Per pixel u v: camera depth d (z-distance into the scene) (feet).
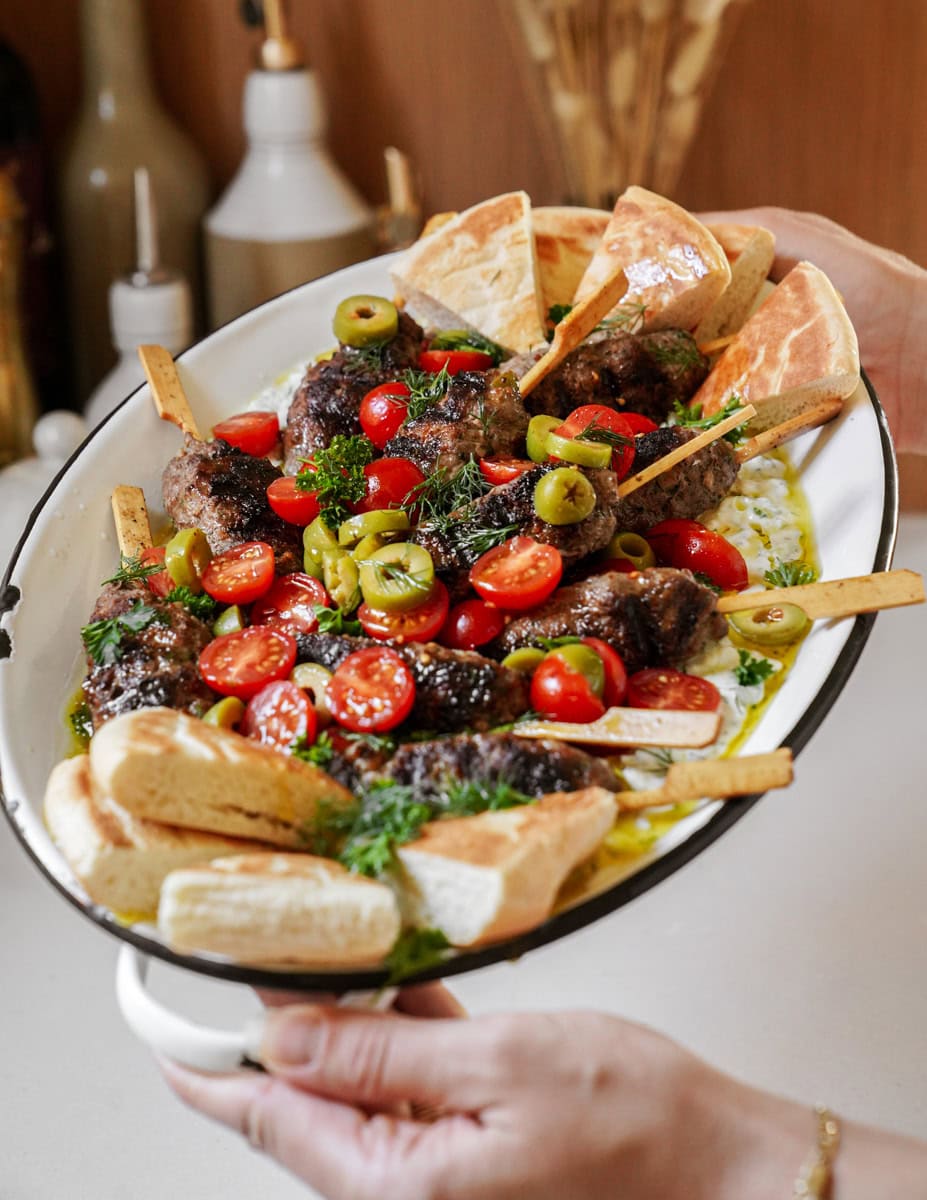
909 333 2.78
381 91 3.60
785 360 2.37
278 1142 1.92
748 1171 1.83
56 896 2.73
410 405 2.35
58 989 2.58
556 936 1.85
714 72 3.20
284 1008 1.88
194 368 2.58
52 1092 2.45
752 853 2.76
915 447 2.93
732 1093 1.86
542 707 2.03
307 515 2.30
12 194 3.23
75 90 3.55
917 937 2.60
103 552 2.39
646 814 1.96
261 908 1.80
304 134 3.34
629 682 2.09
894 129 3.60
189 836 1.87
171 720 1.91
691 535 2.26
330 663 2.09
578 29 3.06
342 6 3.51
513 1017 1.86
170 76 3.57
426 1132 1.88
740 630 2.15
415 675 2.04
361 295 2.60
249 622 2.23
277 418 2.54
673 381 2.46
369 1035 1.86
